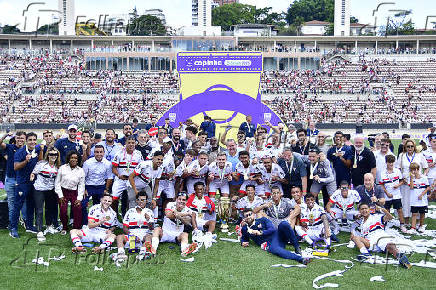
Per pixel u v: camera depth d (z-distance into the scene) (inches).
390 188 453.4
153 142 528.1
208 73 1005.2
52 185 428.1
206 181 475.5
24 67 2385.6
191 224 421.1
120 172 444.1
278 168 460.8
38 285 320.8
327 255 383.2
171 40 2699.3
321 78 2367.1
